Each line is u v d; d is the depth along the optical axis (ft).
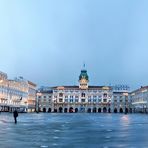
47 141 152.66
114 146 134.41
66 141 153.38
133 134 191.72
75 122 350.43
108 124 310.04
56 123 322.96
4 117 444.55
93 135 185.26
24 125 276.41
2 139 159.33
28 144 139.54
